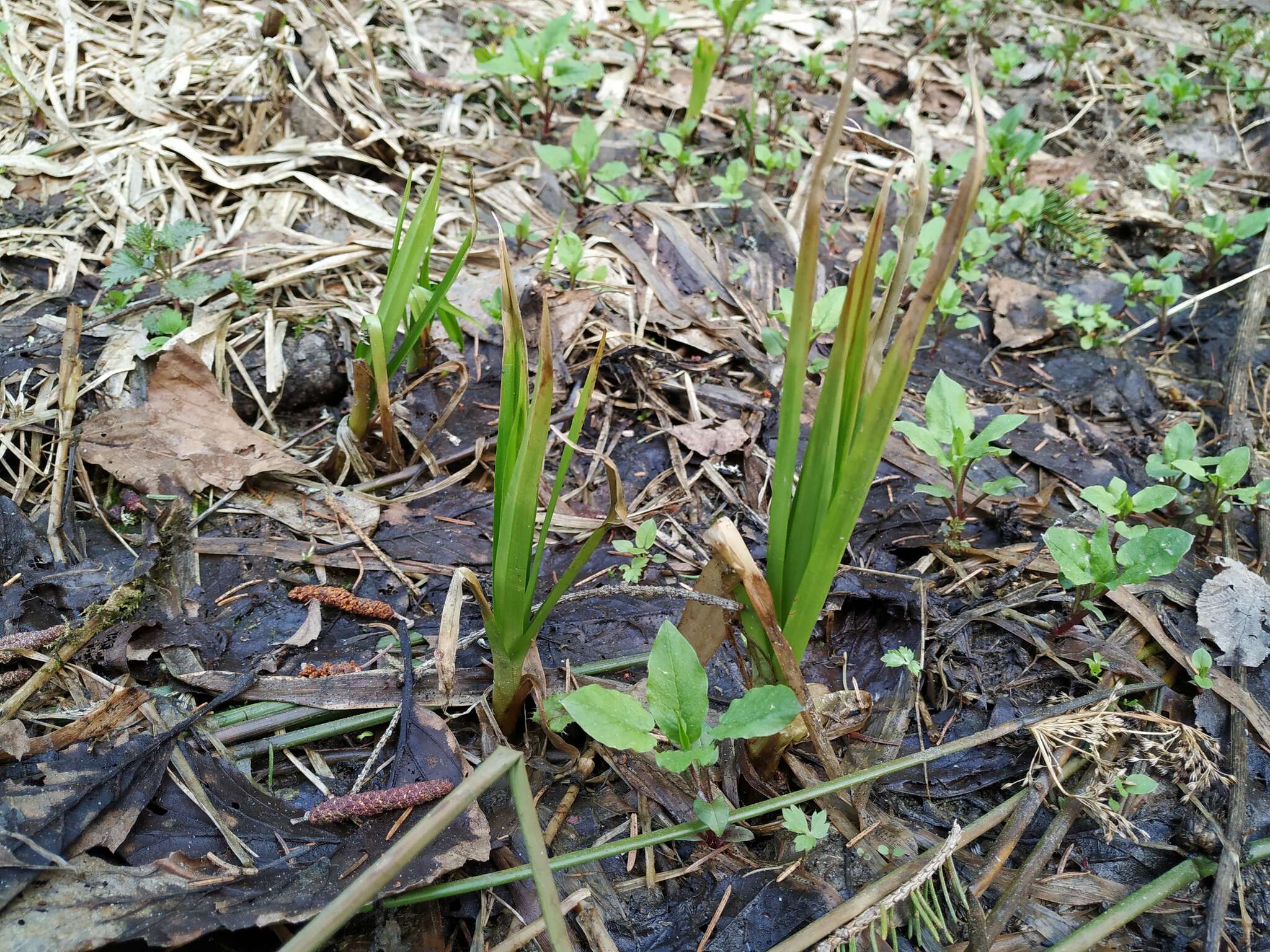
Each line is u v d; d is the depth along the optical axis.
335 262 0.57
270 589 0.42
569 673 0.40
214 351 0.51
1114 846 0.38
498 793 0.36
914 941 0.34
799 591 0.32
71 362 0.47
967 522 0.49
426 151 0.67
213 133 0.63
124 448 0.45
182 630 0.40
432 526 0.46
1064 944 0.34
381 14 0.76
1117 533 0.46
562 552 0.46
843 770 0.39
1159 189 0.76
